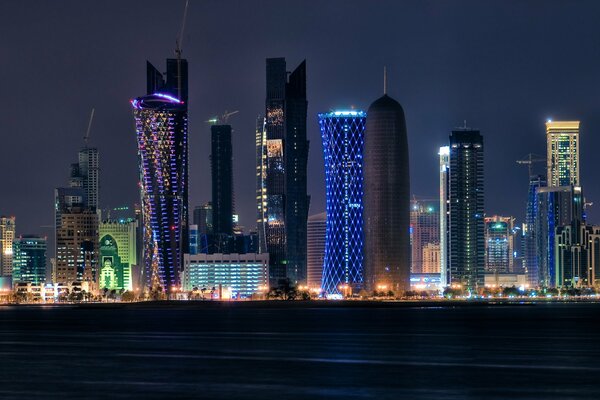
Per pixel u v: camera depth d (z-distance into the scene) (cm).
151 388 16312
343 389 16112
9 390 16200
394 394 15550
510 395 15450
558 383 16838
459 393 15650
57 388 16388
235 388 16288
